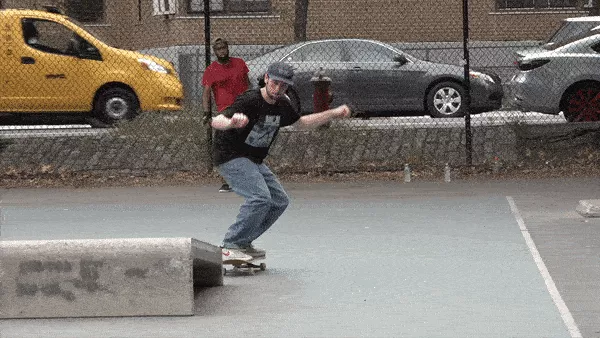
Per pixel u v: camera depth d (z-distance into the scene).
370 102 27.58
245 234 12.20
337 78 27.50
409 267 12.21
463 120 24.67
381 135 22.19
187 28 37.12
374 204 17.69
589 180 20.02
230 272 12.20
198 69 32.69
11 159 21.72
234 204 18.08
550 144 21.61
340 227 15.32
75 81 25.28
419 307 10.19
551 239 13.85
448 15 37.88
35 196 19.52
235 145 12.14
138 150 21.88
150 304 10.13
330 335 9.19
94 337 9.32
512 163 21.39
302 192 19.38
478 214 16.27
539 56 24.70
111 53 25.44
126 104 25.52
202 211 17.33
